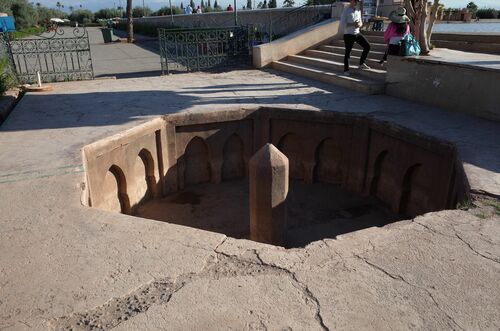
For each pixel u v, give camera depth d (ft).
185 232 10.91
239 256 9.75
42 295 8.54
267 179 14.69
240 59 45.83
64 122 22.58
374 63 33.17
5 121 22.94
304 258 9.62
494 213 11.59
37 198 13.21
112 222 11.55
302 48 43.21
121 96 29.48
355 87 30.01
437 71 24.18
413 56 26.66
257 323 7.68
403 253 9.75
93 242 10.50
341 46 41.57
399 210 22.18
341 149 25.09
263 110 25.68
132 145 21.65
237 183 26.96
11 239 10.73
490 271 9.07
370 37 39.04
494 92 20.84
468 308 7.97
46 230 11.16
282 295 8.41
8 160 16.71
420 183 20.59
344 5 41.86
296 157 26.86
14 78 35.96
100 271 9.29
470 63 22.76
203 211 23.36
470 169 14.60
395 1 44.80
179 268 9.34
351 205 23.85
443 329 7.47
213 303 8.22
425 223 11.15
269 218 15.11
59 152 17.60
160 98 28.50
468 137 18.47
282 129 25.91
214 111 24.79
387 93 28.55
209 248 10.12
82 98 28.94
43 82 36.86
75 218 11.81
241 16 65.57
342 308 8.01
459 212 11.73
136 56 67.31
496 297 8.27
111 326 7.70
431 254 9.70
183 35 44.14
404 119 22.03
